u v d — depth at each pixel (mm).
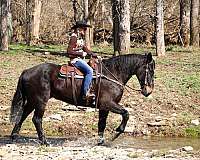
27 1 40469
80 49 13875
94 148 13758
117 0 29500
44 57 30406
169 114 18406
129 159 12281
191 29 38375
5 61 28469
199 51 34562
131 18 42312
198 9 38938
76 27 13773
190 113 18609
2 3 33281
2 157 12438
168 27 42344
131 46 39438
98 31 43094
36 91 13797
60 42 43688
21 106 14016
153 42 42094
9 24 38094
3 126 16859
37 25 41500
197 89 21312
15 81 22812
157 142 15258
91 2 37062
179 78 23422
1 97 20250
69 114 17984
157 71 25453
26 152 13055
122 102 19453
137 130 16484
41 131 13961
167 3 42938
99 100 13852
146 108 18984
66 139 15242
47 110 18562
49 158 12328
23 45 39250
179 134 16422
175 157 12578
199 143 15266
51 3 45562
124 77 14023
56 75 13820
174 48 36500
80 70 13805
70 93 13781
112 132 16344
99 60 14047
